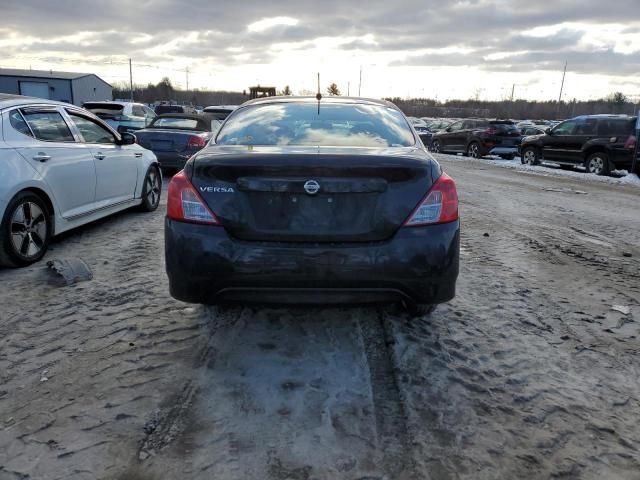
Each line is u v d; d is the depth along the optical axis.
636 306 4.30
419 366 3.15
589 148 15.27
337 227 2.87
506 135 20.25
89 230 6.23
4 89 46.75
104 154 6.04
